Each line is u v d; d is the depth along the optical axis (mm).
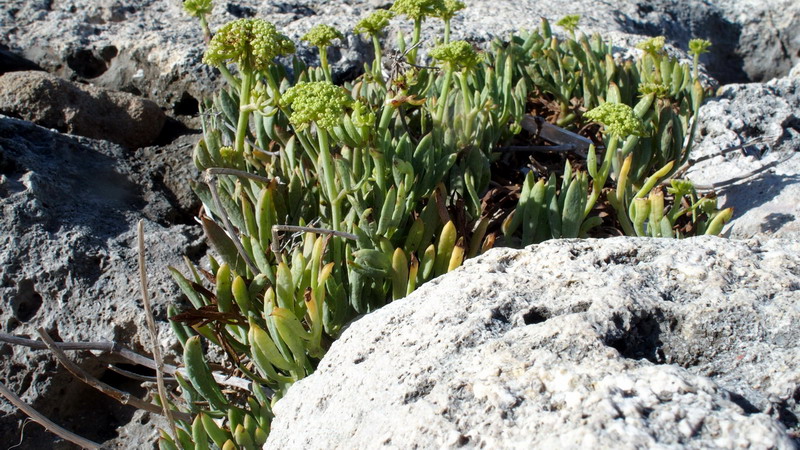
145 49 1383
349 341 827
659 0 1908
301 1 1608
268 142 1122
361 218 952
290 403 833
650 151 1114
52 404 1013
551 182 1001
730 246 833
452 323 787
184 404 995
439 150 1057
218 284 917
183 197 1207
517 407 719
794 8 1897
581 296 792
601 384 715
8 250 1045
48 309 1037
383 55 1446
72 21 1455
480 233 1002
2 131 1145
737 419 688
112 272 1054
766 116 1282
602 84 1288
